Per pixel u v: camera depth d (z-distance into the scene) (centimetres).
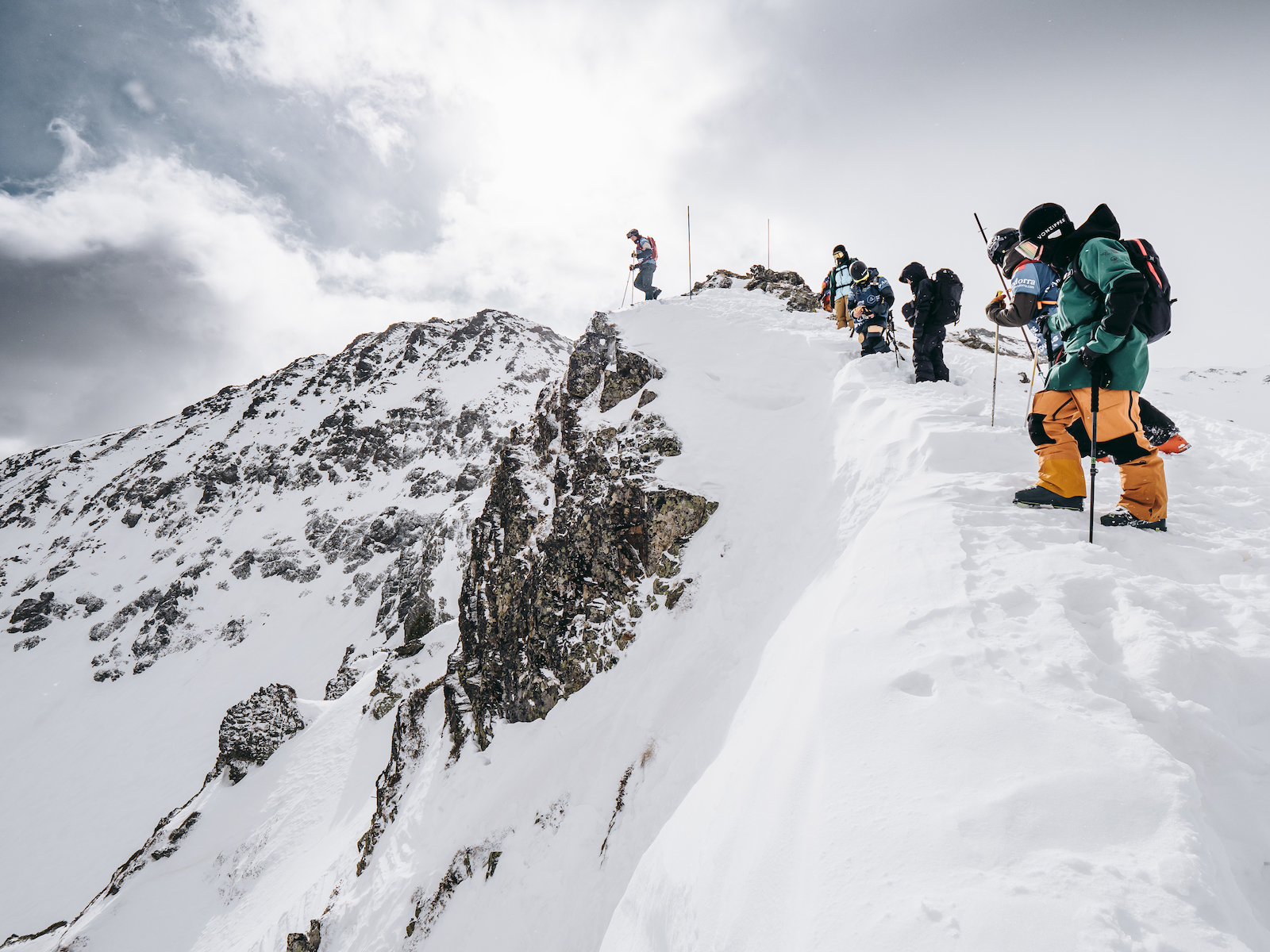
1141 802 164
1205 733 195
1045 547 328
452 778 848
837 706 239
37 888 2961
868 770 203
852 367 793
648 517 736
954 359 1006
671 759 510
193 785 3422
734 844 228
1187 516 362
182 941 1320
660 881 272
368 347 9169
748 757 289
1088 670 222
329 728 1903
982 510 379
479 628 1006
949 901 150
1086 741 187
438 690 1208
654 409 886
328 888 1018
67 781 3788
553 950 483
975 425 530
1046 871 150
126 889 1586
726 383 902
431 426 6762
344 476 6341
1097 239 329
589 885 501
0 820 3606
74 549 6788
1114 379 334
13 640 5588
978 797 177
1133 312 308
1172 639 233
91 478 8681
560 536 835
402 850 824
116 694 4569
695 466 766
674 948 223
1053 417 372
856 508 536
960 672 232
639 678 643
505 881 589
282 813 1580
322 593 4988
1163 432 446
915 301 738
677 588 678
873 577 335
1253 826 173
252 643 4678
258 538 5778
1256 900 157
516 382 7406
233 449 7538
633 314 1154
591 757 612
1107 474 432
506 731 812
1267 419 1487
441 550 2672
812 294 1295
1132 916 134
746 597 598
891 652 260
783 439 762
